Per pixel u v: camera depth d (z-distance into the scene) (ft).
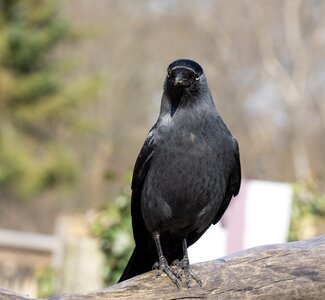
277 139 149.79
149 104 149.89
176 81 20.97
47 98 103.91
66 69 105.60
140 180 22.00
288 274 19.39
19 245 64.28
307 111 151.12
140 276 19.34
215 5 157.38
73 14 149.28
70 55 125.70
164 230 21.93
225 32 155.63
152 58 154.20
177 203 21.31
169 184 21.21
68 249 34.96
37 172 103.19
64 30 102.83
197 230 22.09
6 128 102.68
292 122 148.56
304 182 39.04
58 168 104.47
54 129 107.45
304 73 152.05
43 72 102.94
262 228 29.45
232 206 29.40
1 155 101.76
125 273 22.20
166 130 21.25
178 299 19.03
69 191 106.42
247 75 153.99
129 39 152.87
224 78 153.38
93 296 18.48
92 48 148.77
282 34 155.63
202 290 19.15
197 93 21.27
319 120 151.33
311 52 154.51
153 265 20.45
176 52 155.22
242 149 148.66
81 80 105.91
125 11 154.10
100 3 151.74
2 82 100.58
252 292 19.25
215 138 21.22
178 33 155.94
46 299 18.21
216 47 155.43
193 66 21.45
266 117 151.12
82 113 117.19
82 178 125.70
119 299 18.74
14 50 100.12
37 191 104.06
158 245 21.58
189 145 21.04
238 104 151.74
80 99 105.29
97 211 35.88
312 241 20.17
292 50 153.07
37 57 101.65
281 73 151.84
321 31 155.53
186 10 156.46
